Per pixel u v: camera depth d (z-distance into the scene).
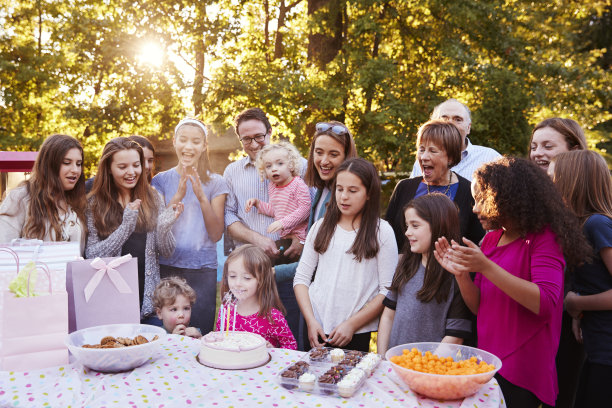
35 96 13.74
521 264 2.32
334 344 2.88
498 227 2.36
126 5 13.11
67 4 14.44
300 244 3.89
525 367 2.31
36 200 3.08
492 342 2.39
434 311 2.65
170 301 3.41
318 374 2.16
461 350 2.22
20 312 2.20
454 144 3.18
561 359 3.13
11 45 14.22
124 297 2.54
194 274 3.80
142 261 3.48
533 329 2.32
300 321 3.54
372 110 12.38
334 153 3.36
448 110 4.19
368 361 2.25
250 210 4.04
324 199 3.50
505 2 13.69
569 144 3.33
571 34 21.31
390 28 13.41
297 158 4.01
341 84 12.16
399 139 12.26
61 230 3.12
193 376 2.14
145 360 2.23
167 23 13.24
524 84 13.27
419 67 13.84
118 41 12.81
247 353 2.26
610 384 2.57
